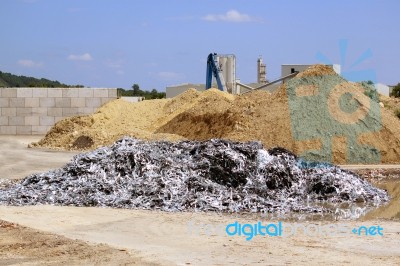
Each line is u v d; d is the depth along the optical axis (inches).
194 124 1569.9
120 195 714.2
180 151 816.9
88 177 757.9
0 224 542.3
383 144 1275.8
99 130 1582.2
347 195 775.1
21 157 1304.1
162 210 671.8
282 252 457.1
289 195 756.6
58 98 2108.8
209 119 1537.9
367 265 418.3
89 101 2108.8
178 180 736.3
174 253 446.9
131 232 539.2
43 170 1067.3
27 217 604.1
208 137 1481.3
